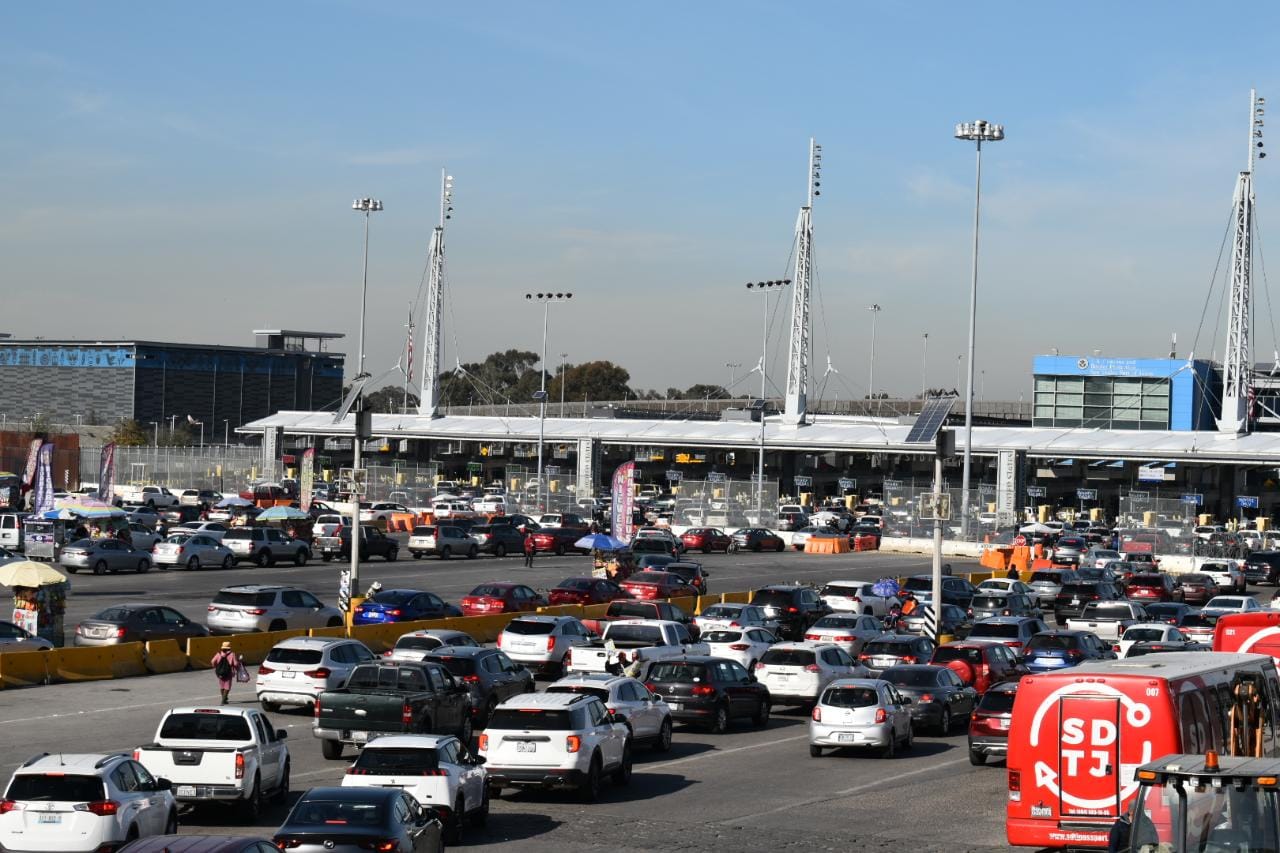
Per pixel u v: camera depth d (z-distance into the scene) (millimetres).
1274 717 29359
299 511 99688
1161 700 23828
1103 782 23844
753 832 29266
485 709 41469
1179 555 106375
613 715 35188
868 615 61125
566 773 31781
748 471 196625
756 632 52625
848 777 36281
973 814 31359
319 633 53656
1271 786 18469
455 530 99875
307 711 43531
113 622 50688
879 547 117812
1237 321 132750
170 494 128750
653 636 48906
